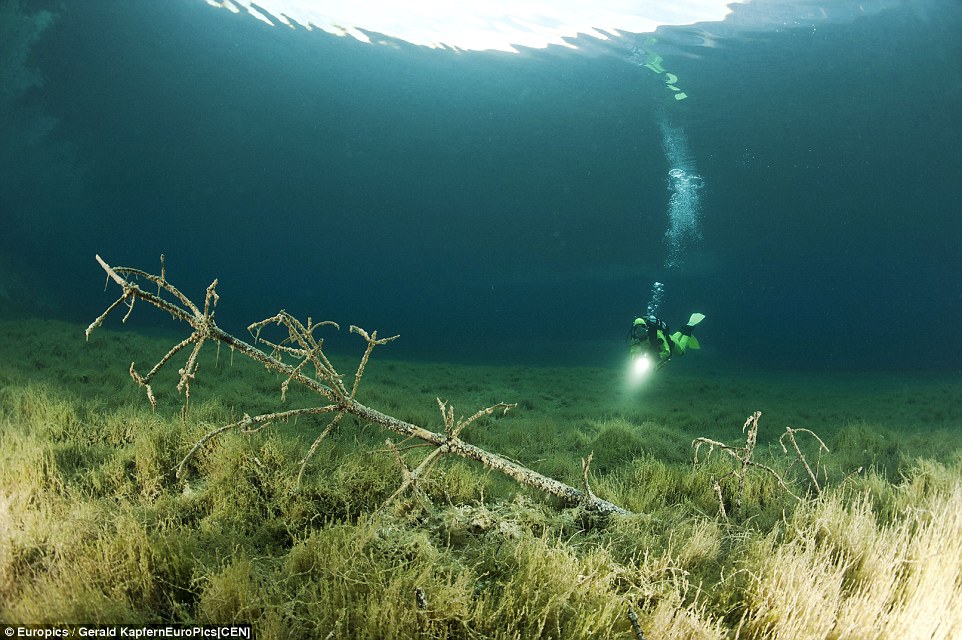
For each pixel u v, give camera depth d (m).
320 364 3.37
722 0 22.02
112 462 3.93
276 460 4.01
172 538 2.79
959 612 2.46
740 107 31.95
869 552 2.92
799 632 2.34
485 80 40.00
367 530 3.02
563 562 2.79
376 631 2.23
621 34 26.05
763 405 13.03
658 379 19.70
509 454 6.19
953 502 3.58
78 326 15.19
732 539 3.49
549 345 45.44
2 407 5.49
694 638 2.32
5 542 2.64
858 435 7.51
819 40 24.39
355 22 33.09
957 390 16.05
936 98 29.38
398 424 3.59
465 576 2.61
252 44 43.88
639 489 4.48
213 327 3.13
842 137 35.31
